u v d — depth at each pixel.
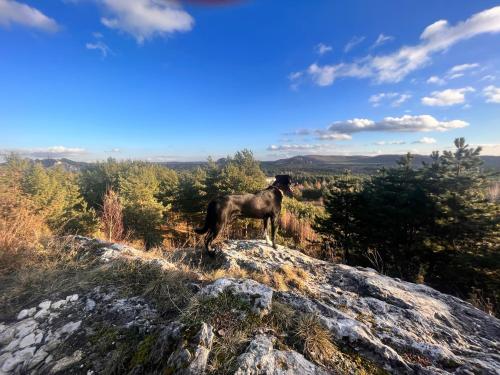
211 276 3.78
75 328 2.71
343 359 2.28
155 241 18.27
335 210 13.30
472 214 9.34
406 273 10.36
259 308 2.72
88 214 18.31
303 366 2.11
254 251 5.73
